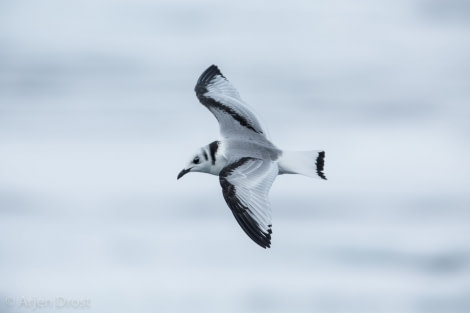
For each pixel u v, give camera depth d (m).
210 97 12.11
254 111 11.73
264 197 10.30
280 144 32.34
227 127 11.66
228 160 10.99
